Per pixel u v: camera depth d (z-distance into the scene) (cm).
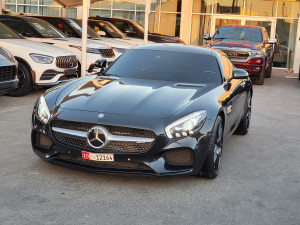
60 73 875
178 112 403
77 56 1028
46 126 408
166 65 524
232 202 378
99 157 387
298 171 484
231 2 2145
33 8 2297
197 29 2200
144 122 387
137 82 479
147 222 327
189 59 539
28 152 490
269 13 2105
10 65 718
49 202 355
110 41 1276
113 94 432
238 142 607
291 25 2088
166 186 407
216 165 439
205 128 405
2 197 358
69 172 429
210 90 469
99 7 2244
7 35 907
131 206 357
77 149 392
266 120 790
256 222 339
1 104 768
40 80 848
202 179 434
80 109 404
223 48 1310
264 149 576
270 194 404
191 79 504
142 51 557
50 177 412
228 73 551
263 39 1412
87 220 325
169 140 386
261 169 484
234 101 516
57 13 2275
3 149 497
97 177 419
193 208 360
